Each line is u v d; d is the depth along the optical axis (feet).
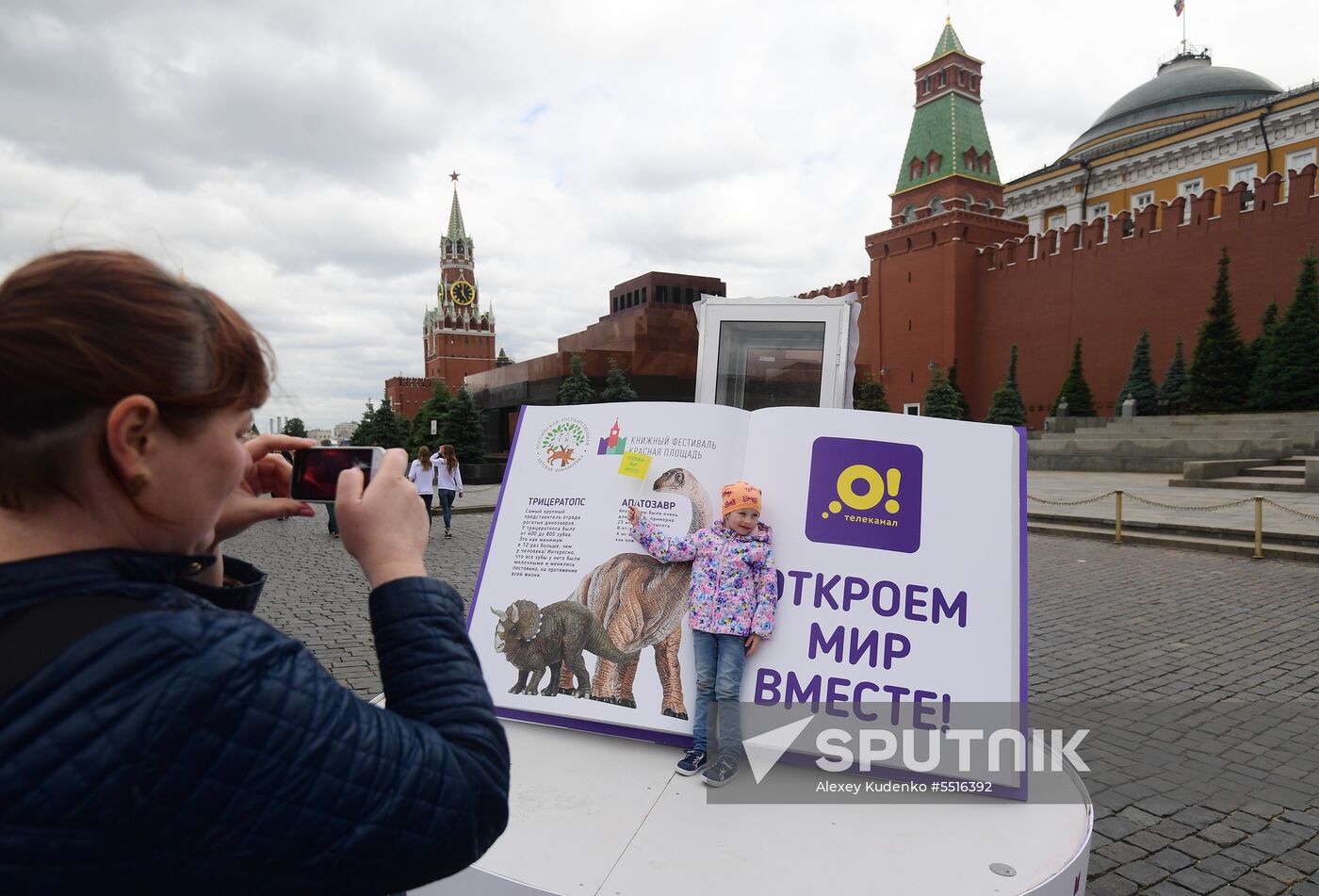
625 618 10.59
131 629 2.09
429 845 2.37
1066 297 135.54
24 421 2.16
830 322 18.12
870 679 9.39
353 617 23.30
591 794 8.51
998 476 10.10
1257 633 21.94
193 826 2.02
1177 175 150.92
